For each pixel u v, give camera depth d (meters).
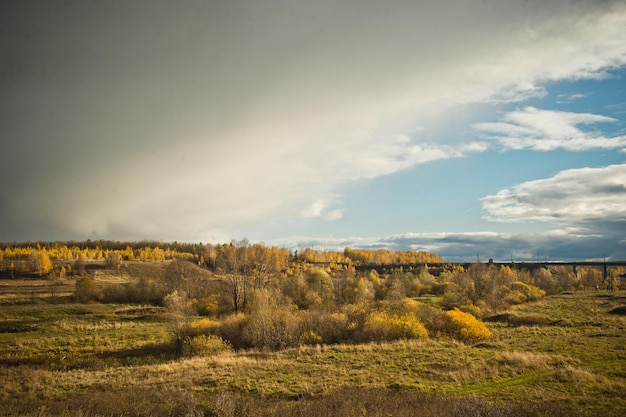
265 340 41.00
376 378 24.42
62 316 64.81
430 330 44.06
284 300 66.56
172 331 47.28
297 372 26.61
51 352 40.97
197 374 26.94
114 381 25.95
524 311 59.50
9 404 19.34
